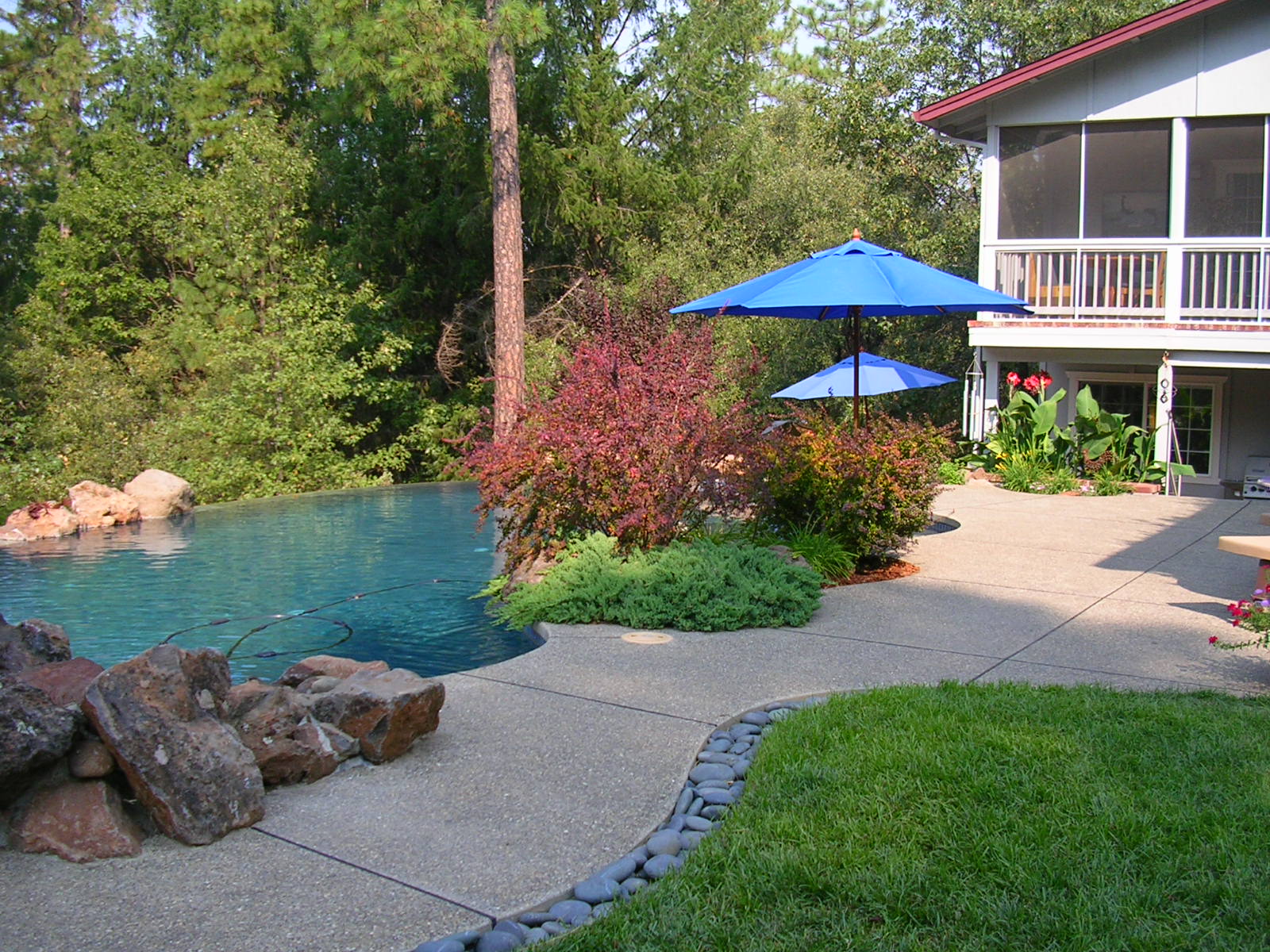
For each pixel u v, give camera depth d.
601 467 7.48
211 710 3.83
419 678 4.43
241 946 2.86
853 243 9.07
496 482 7.68
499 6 15.44
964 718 4.50
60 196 24.56
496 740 4.44
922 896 3.03
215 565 9.58
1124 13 21.09
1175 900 3.02
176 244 23.33
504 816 3.69
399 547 10.59
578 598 6.71
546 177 21.16
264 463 20.22
